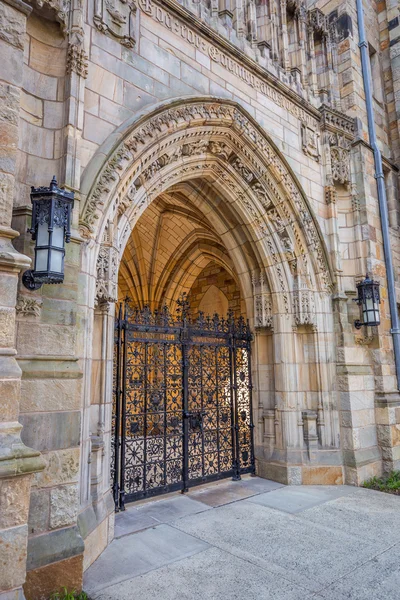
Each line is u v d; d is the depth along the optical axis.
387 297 8.23
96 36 4.91
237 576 3.80
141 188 5.55
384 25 10.69
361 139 8.52
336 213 8.04
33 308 3.61
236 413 7.25
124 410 5.71
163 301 13.39
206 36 6.30
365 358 7.73
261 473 7.18
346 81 9.04
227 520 5.20
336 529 4.92
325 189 8.03
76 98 4.30
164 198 10.34
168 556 4.20
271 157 6.96
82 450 4.07
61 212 3.56
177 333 6.57
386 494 6.33
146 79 5.39
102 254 4.64
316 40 9.31
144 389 6.07
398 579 3.76
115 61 5.06
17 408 2.91
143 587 3.61
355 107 8.79
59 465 3.57
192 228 11.92
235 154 6.79
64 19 4.34
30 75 4.20
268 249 7.31
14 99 3.23
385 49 10.57
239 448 7.22
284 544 4.49
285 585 3.65
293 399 7.05
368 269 7.92
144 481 5.86
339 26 9.41
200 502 5.88
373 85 10.19
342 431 7.11
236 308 13.27
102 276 4.60
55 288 3.81
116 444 5.57
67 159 4.10
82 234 4.27
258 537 4.68
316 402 7.16
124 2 5.25
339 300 7.54
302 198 7.39
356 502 5.93
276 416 7.14
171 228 12.20
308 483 6.77
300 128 7.87
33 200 3.56
